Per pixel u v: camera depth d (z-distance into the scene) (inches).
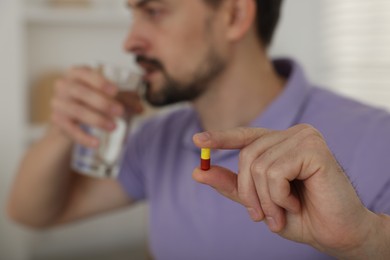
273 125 31.3
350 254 19.1
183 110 39.9
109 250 73.2
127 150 39.8
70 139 34.8
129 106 30.6
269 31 33.5
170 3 30.8
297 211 19.1
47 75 65.2
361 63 70.3
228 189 19.8
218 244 31.2
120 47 70.5
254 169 19.0
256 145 19.3
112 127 29.9
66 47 68.1
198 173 19.7
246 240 30.4
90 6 65.5
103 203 39.9
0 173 64.1
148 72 32.0
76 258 71.4
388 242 19.0
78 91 29.8
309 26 77.1
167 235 34.0
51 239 70.1
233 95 32.6
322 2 75.0
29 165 36.2
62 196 37.4
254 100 32.7
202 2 30.8
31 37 66.2
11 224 65.3
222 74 32.1
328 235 18.8
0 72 62.4
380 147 28.3
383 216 19.5
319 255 28.6
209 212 31.6
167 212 34.1
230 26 31.5
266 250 29.8
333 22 73.6
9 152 63.7
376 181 27.5
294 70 33.4
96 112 29.7
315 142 18.7
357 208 18.5
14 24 61.2
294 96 31.7
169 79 31.5
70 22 66.0
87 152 30.5
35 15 61.0
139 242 74.6
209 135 19.2
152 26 31.4
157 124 39.6
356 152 28.8
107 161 30.5
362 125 29.8
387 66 67.6
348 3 70.9
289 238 19.9
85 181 39.6
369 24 68.7
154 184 36.0
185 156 34.5
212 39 31.3
